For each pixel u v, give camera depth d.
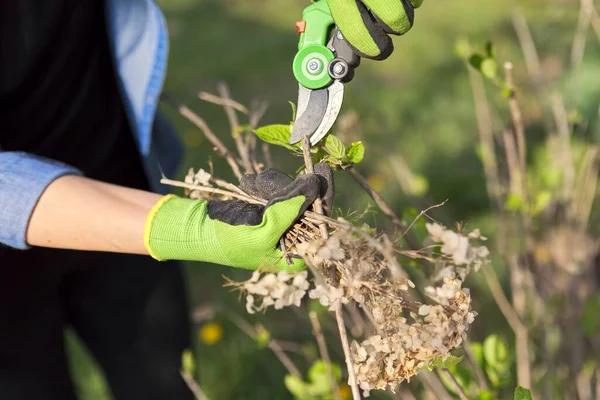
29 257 1.86
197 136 4.62
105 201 1.33
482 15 6.98
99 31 1.93
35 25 1.79
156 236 1.28
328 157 1.38
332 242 1.18
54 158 1.90
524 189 2.11
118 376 2.12
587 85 3.60
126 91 1.92
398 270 1.21
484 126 2.86
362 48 1.25
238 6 8.35
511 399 2.18
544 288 2.31
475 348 1.87
